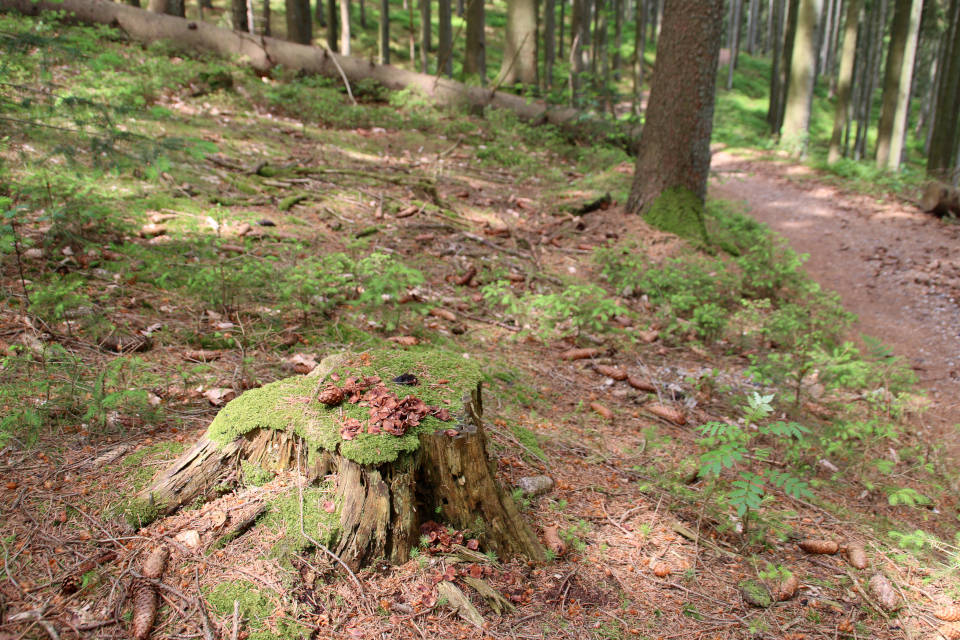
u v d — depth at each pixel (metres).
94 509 2.77
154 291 5.20
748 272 8.81
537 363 5.60
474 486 2.91
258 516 2.75
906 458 4.80
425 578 2.69
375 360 3.47
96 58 5.13
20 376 3.52
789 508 3.88
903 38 17.30
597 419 4.73
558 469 3.90
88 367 3.85
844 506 4.00
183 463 2.91
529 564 2.97
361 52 27.02
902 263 10.57
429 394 3.11
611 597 2.87
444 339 5.59
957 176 16.19
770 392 5.64
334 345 4.91
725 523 3.52
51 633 2.19
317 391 3.12
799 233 12.30
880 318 8.65
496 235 8.67
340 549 2.67
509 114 15.05
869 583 3.10
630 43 36.62
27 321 4.12
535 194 10.76
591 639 2.60
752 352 6.71
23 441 3.14
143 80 10.66
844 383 5.38
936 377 6.86
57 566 2.47
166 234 6.31
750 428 4.92
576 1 24.73
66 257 5.23
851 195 14.80
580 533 3.28
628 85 31.52
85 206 5.46
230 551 2.63
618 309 6.18
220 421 2.96
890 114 17.89
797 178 16.73
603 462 4.09
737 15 35.88
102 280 5.13
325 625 2.42
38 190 5.25
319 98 13.16
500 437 4.07
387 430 2.77
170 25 13.74
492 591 2.71
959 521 3.94
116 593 2.39
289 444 2.91
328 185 9.02
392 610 2.54
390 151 11.81
